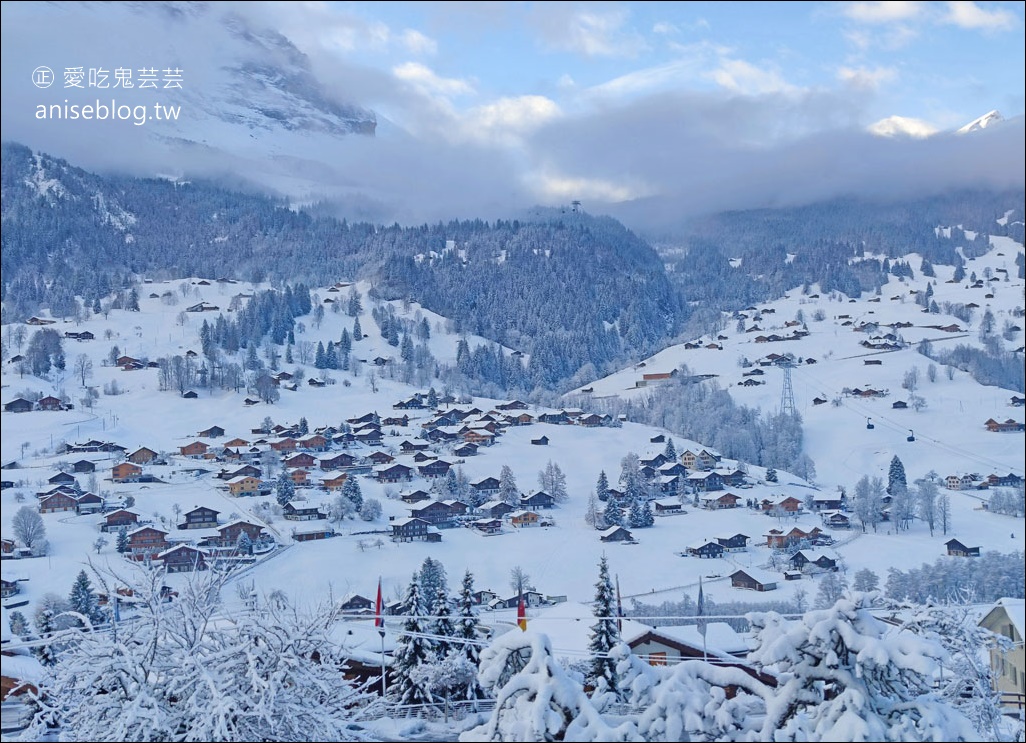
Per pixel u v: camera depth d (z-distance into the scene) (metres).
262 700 16.02
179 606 17.73
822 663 14.18
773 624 14.77
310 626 17.34
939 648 13.41
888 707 13.85
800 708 14.38
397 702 28.88
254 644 16.89
